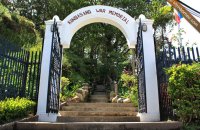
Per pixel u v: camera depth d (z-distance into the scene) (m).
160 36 20.48
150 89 7.29
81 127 5.28
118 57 21.39
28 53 7.64
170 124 5.32
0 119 5.20
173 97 5.55
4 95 6.45
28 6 24.53
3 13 13.91
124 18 8.36
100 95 16.84
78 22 8.33
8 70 6.68
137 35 8.13
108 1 21.56
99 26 21.72
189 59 6.37
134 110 9.04
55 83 7.42
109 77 19.81
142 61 7.32
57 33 7.51
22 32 14.95
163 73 6.64
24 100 6.68
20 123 5.27
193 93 5.29
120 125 5.29
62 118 7.10
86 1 21.20
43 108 7.19
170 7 21.08
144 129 5.29
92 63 21.20
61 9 20.94
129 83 14.75
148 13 21.73
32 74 7.62
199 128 5.20
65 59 16.45
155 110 7.12
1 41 6.46
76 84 14.80
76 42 21.14
